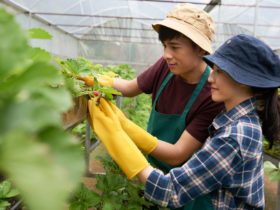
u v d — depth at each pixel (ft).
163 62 6.00
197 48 4.89
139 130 4.59
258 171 4.35
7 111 0.84
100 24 34.96
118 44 38.52
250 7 23.09
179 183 3.97
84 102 4.06
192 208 4.58
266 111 4.26
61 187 0.72
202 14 4.82
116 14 32.55
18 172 0.72
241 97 4.19
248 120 4.11
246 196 4.18
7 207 4.20
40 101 0.89
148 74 6.10
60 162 0.78
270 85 3.89
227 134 3.95
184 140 4.94
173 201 4.02
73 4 27.07
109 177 4.95
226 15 26.84
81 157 0.80
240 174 4.02
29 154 0.75
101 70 6.89
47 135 0.81
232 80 4.11
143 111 13.25
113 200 4.68
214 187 4.03
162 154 4.73
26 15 25.82
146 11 30.81
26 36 1.00
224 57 4.11
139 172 4.01
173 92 5.54
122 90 6.13
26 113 0.83
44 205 0.68
